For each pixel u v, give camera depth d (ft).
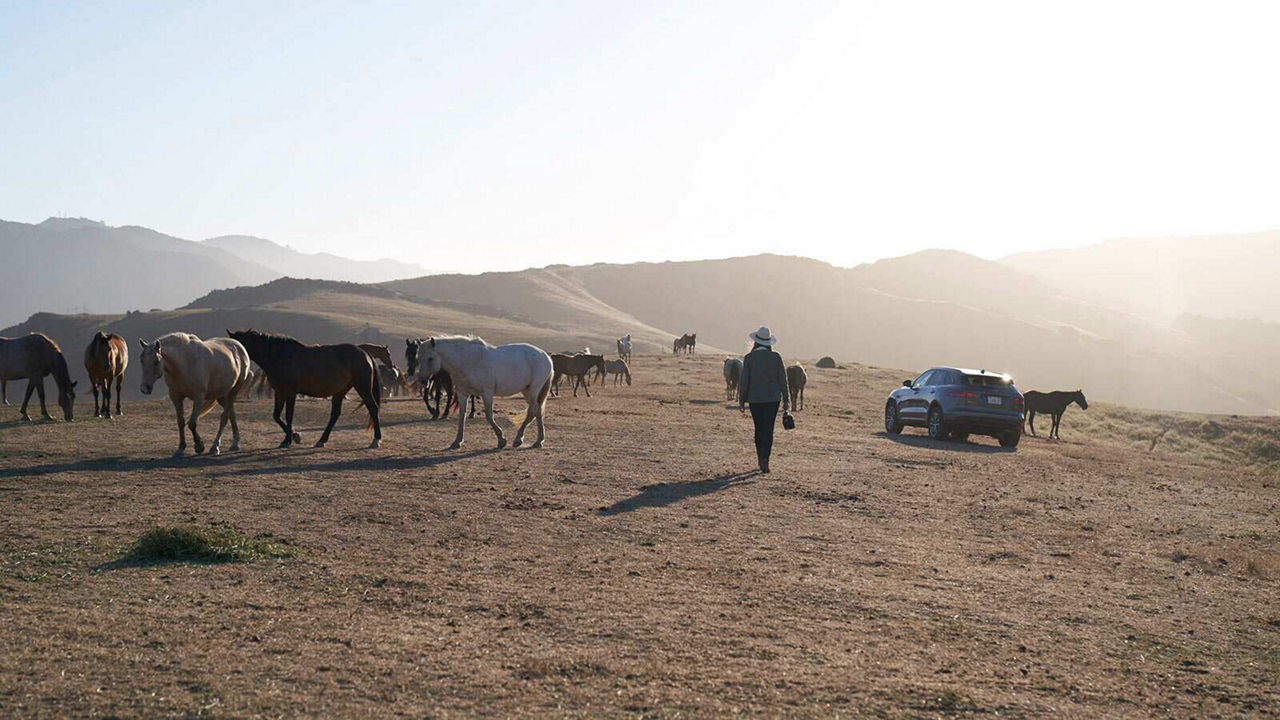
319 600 22.30
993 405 73.82
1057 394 102.73
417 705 15.53
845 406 119.85
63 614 20.40
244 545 27.20
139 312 604.90
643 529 32.32
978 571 27.81
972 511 39.04
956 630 21.38
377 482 40.86
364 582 24.17
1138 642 21.11
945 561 29.01
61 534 28.94
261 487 38.83
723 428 73.82
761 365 48.16
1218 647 20.94
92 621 19.97
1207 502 46.70
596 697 16.17
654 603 22.75
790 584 25.12
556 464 48.60
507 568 26.13
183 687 16.08
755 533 32.30
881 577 26.43
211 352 48.93
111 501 34.99
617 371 150.20
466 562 26.73
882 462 55.67
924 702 16.49
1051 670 18.78
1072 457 69.36
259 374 87.15
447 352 53.31
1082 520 38.19
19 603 21.16
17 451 49.52
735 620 21.43
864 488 44.19
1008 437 74.79
